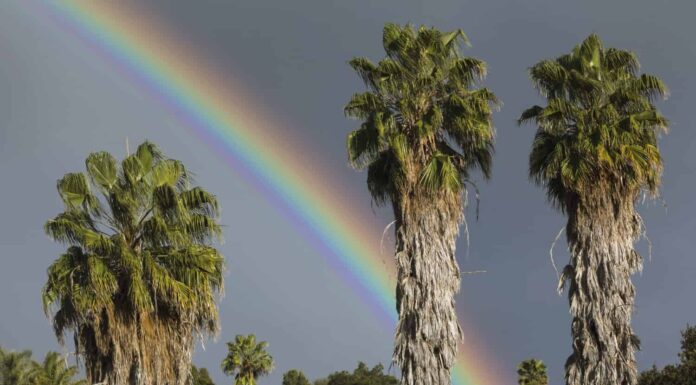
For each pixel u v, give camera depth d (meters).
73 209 58.44
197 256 58.72
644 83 57.97
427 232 51.56
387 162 54.72
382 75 55.28
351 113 54.69
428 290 50.50
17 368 124.69
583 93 58.94
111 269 56.34
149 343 55.47
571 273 56.16
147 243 58.97
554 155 56.84
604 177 55.66
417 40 55.47
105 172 59.56
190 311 56.84
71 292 54.56
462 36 56.47
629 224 55.66
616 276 54.38
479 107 54.00
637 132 56.62
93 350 55.59
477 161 55.31
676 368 73.94
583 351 53.81
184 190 61.25
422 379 48.97
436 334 49.72
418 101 54.78
